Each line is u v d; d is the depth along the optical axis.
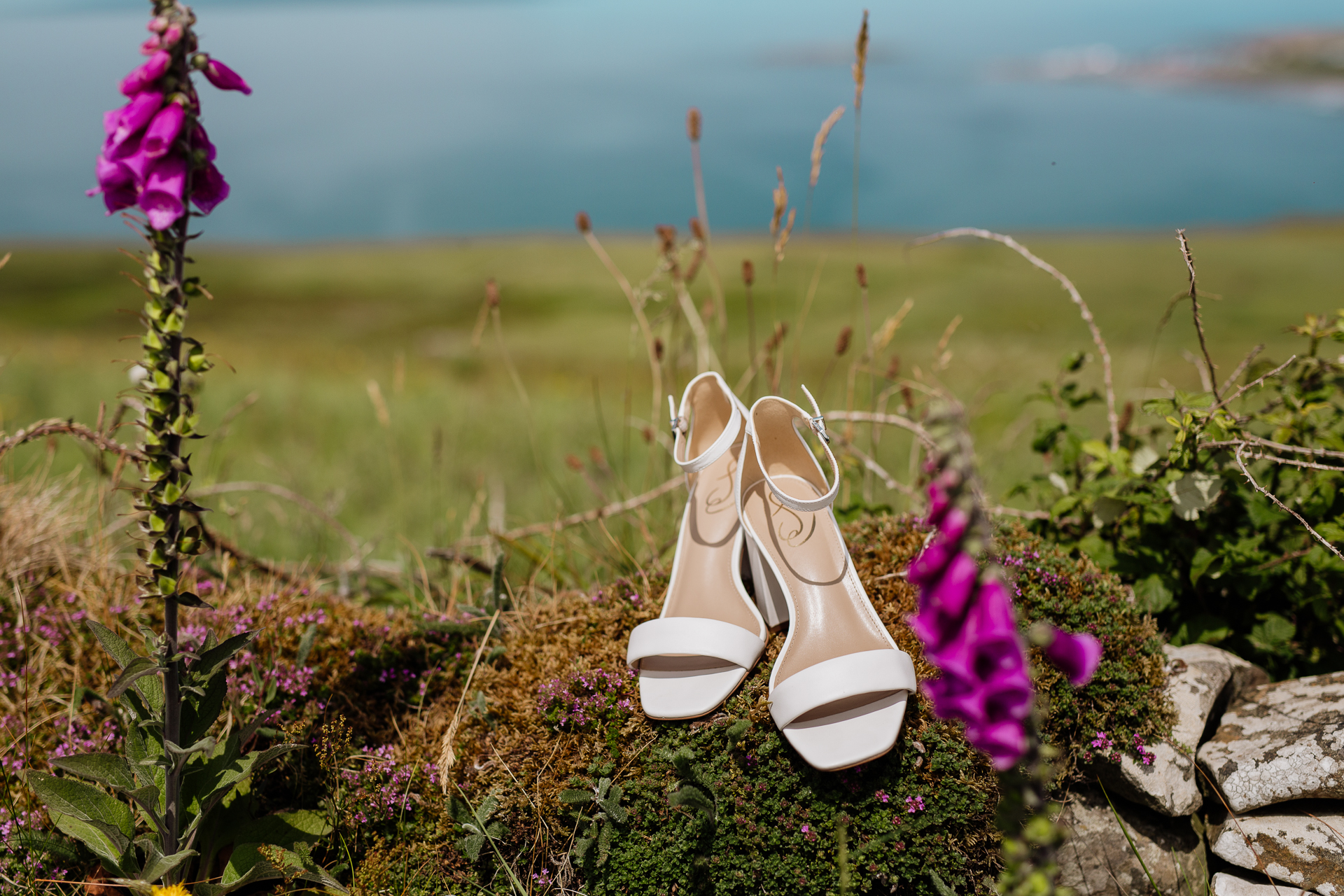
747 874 1.87
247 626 2.41
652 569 2.73
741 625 2.19
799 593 2.22
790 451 2.59
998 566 1.47
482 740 2.13
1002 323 20.36
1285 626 2.35
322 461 6.07
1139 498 2.36
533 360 18.50
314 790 2.09
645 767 2.00
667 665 2.16
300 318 30.27
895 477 4.41
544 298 33.38
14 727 2.20
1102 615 2.20
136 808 1.93
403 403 7.81
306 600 2.55
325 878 1.85
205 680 1.73
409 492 5.43
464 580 3.12
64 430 2.13
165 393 1.54
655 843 1.92
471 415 7.52
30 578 2.66
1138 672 2.15
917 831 1.86
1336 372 2.43
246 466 5.71
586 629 2.38
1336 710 2.05
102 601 2.58
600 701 2.09
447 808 1.91
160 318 1.53
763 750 1.93
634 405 8.12
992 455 4.75
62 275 38.53
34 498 2.91
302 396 8.31
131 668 1.61
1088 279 27.84
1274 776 1.94
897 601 2.30
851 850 1.86
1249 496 2.42
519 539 3.44
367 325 28.94
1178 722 2.10
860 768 1.91
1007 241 2.67
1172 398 2.41
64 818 1.81
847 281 28.62
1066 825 2.03
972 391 6.90
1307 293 24.33
